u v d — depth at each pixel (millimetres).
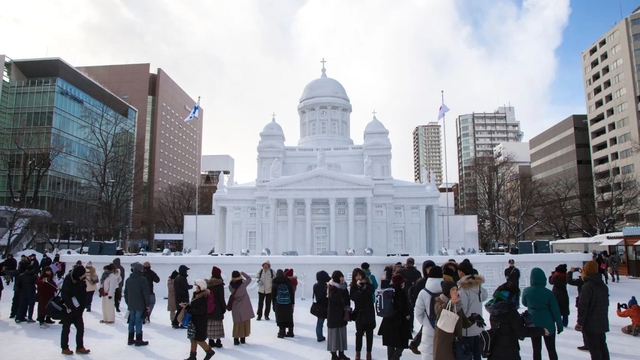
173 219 137375
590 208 95250
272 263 37781
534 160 150375
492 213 89875
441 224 81938
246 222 75375
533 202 97750
